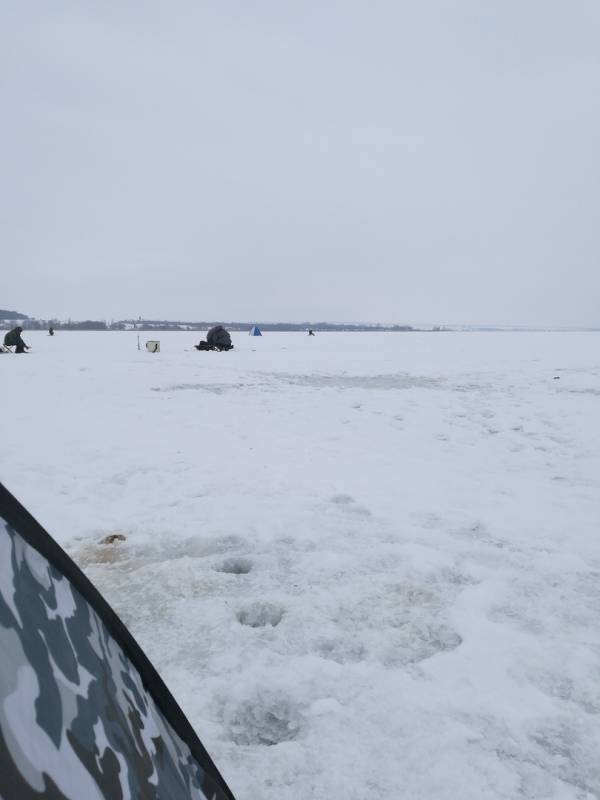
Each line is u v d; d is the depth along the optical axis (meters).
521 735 2.10
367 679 2.45
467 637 2.77
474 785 1.87
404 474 5.84
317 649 2.70
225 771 1.94
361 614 3.00
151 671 1.45
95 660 1.18
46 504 4.80
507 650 2.65
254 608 3.11
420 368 18.08
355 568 3.56
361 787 1.87
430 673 2.48
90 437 7.41
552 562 3.66
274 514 4.51
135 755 1.14
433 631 2.85
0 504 1.08
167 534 4.15
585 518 4.52
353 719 2.19
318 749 2.04
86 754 0.95
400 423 8.74
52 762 0.85
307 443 7.29
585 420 8.77
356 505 4.76
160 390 12.25
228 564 3.71
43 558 1.17
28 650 0.95
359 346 33.62
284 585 3.35
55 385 12.84
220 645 2.71
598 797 1.83
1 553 1.03
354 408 10.18
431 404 10.53
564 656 2.62
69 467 5.94
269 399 11.07
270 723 2.22
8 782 0.74
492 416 9.33
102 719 1.07
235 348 30.92
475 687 2.38
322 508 4.70
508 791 1.85
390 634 2.81
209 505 4.76
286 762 1.98
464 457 6.71
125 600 3.17
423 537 4.06
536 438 7.75
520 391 12.28
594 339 47.97
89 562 3.71
